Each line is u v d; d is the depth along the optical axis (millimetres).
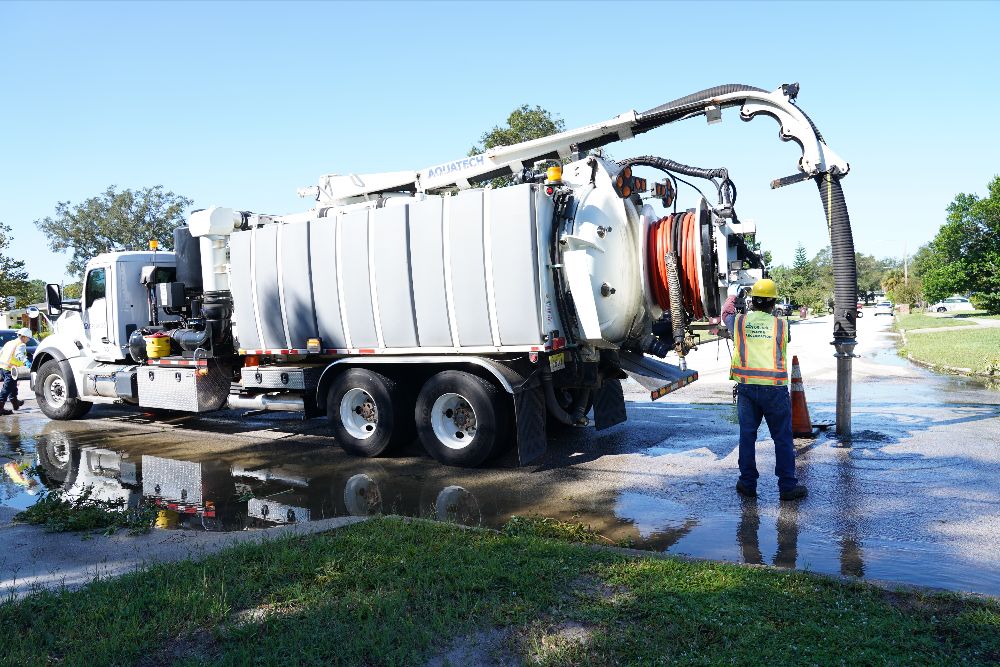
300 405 9359
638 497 6449
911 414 10039
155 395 10492
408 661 3246
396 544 4836
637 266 8227
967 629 3326
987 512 5641
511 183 8078
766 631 3338
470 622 3582
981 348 19312
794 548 4957
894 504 5922
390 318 8164
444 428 8047
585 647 3279
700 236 7770
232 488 7320
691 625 3422
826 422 9375
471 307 7641
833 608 3596
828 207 8141
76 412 12234
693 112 8711
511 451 8750
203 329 10148
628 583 4012
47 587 4414
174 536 5469
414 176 10258
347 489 7129
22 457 9266
